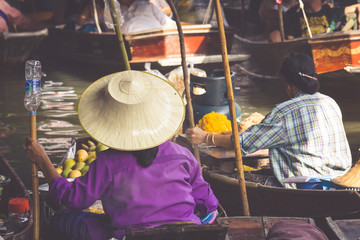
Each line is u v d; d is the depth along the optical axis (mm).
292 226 4344
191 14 16625
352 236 4621
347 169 5371
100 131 3867
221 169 6422
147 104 3896
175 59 13781
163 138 3854
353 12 13234
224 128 7160
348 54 11539
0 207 5379
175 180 3908
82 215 4316
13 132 9859
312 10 13617
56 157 8242
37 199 4160
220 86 8062
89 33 15992
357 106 11922
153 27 14625
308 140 5254
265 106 12289
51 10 22844
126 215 3857
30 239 4344
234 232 4668
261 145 5262
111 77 4152
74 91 14172
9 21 17531
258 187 5359
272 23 16422
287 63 5387
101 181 3852
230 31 14992
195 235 3521
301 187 5367
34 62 4098
